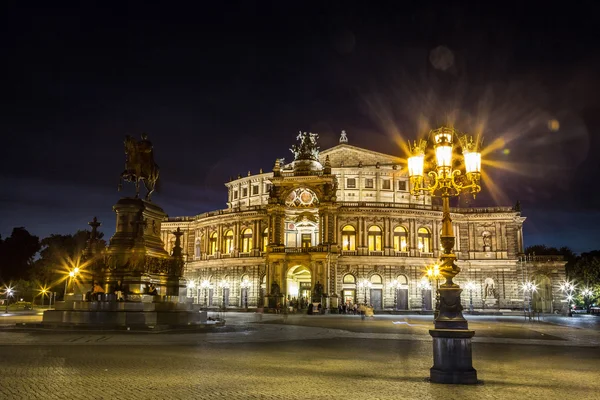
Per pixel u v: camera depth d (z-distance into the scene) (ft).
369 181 384.88
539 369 71.26
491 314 318.65
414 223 342.85
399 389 53.78
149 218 146.61
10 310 297.74
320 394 50.72
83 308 127.03
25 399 46.70
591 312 414.21
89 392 50.11
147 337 106.42
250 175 419.13
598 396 51.31
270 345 101.40
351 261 332.19
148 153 150.71
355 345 104.32
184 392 50.88
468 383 57.52
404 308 333.62
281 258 311.47
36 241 425.69
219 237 369.91
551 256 349.82
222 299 360.28
